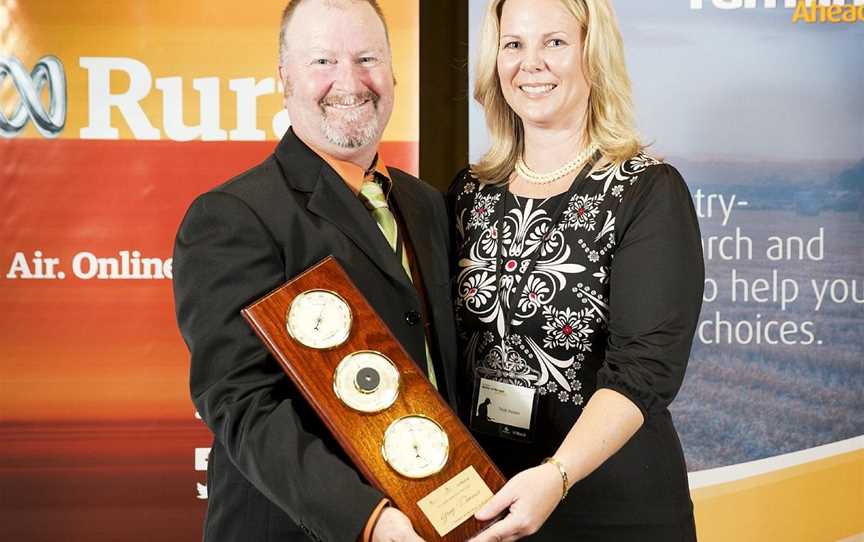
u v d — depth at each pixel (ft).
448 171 10.39
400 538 4.78
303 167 5.89
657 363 5.76
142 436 9.59
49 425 9.55
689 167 9.63
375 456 5.02
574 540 6.24
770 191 9.63
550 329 6.20
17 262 9.48
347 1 5.95
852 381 9.71
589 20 6.35
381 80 5.98
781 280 9.66
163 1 9.37
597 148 6.46
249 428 5.18
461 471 5.11
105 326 9.52
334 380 5.11
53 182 9.45
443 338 6.13
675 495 6.34
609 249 6.13
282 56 6.07
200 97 9.45
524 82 6.42
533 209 6.45
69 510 9.61
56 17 9.36
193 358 5.46
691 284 5.98
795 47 9.57
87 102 9.42
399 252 6.07
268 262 5.53
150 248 9.51
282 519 5.58
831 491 9.80
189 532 9.65
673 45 9.56
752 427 9.73
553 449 6.17
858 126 9.61
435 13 10.22
